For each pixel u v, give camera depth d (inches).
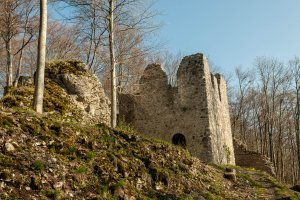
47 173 303.3
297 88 1435.8
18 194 269.1
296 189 642.8
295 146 1708.9
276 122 1664.6
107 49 786.8
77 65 605.6
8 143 306.5
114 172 363.9
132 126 793.6
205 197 437.1
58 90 550.6
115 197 333.4
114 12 609.9
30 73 1098.7
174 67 1381.6
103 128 428.1
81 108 553.6
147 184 390.9
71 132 374.9
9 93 503.5
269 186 613.0
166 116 804.0
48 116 402.3
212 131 776.3
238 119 1734.7
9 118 337.4
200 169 523.2
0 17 804.6
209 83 814.5
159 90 822.5
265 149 1478.8
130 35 764.6
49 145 340.5
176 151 495.8
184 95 797.9
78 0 570.6
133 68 818.8
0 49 985.5
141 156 422.0
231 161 909.8
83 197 307.4
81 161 347.3
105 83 912.3
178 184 426.6
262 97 1651.1
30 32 844.0
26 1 821.9
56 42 1021.8
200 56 800.9
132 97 838.5
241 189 546.9
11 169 285.1
